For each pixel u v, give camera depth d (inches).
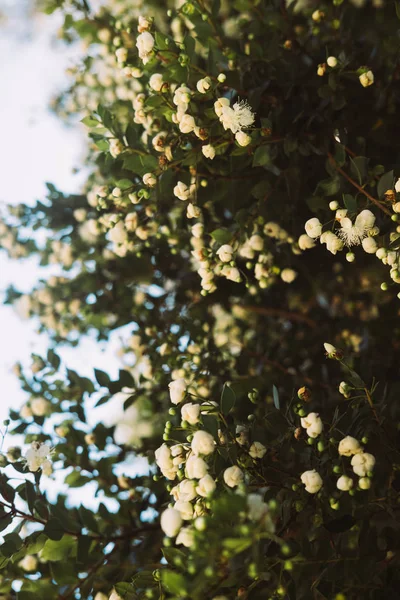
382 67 21.7
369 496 18.0
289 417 18.6
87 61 26.6
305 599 17.1
